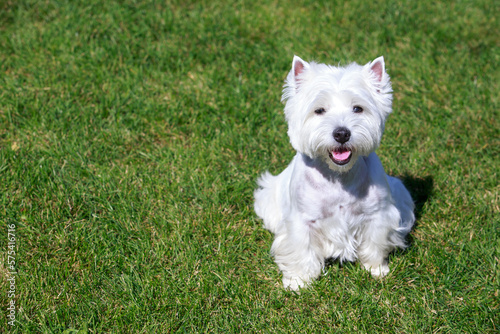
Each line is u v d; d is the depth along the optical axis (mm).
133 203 4480
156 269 3918
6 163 4715
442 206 4535
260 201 4457
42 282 3758
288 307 3666
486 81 6082
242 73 6242
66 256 4020
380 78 3418
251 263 4074
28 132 5164
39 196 4445
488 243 4066
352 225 3746
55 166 4766
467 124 5445
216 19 7145
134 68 6129
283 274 3961
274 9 7531
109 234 4184
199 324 3527
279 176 4375
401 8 7547
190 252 4016
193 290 3795
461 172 4820
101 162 4949
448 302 3662
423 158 5020
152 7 7289
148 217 4391
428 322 3482
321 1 7715
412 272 3902
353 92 3293
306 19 7312
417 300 3672
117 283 3801
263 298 3740
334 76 3385
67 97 5605
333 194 3623
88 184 4664
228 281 3814
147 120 5449
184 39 6742
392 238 3965
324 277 3850
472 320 3492
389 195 3809
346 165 3340
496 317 3477
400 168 4957
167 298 3656
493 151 5102
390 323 3506
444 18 7375
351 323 3488
